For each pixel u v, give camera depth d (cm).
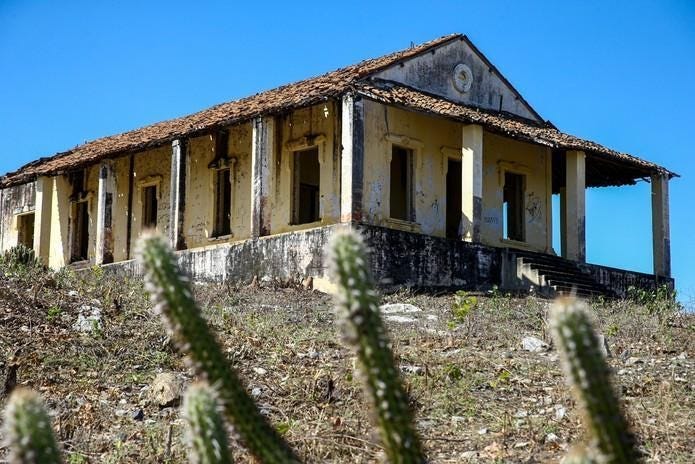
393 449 359
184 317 379
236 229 2291
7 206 2964
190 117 2570
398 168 2225
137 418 905
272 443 383
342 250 365
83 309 1298
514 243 2323
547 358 1166
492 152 2319
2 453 768
